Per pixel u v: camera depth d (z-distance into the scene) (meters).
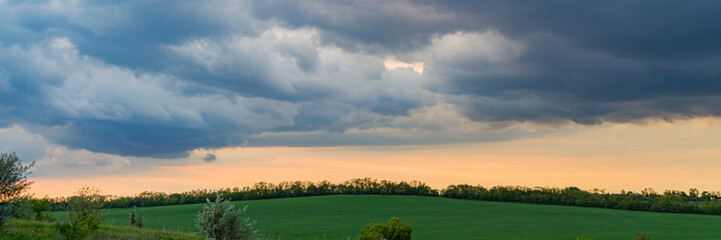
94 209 34.44
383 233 41.16
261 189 190.25
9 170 22.33
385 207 153.12
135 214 44.41
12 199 22.59
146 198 163.88
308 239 83.81
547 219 128.38
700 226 116.56
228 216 26.89
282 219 120.62
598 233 102.12
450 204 164.25
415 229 104.75
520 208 155.88
